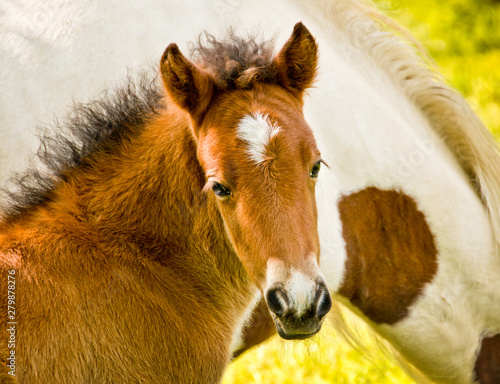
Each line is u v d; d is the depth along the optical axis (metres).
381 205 5.02
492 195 5.35
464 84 11.34
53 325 3.68
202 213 4.09
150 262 4.06
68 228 3.98
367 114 5.00
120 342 3.81
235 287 4.31
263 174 3.57
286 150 3.59
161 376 3.91
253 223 3.57
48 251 3.85
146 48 4.84
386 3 6.21
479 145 5.43
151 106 4.29
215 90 3.86
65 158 4.20
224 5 5.00
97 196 4.11
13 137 4.75
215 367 4.10
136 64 4.80
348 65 5.23
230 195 3.72
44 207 4.07
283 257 3.51
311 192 3.82
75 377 3.70
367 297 5.19
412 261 5.12
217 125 3.73
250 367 6.67
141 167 4.12
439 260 5.15
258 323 5.08
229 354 4.28
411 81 5.46
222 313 4.26
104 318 3.80
